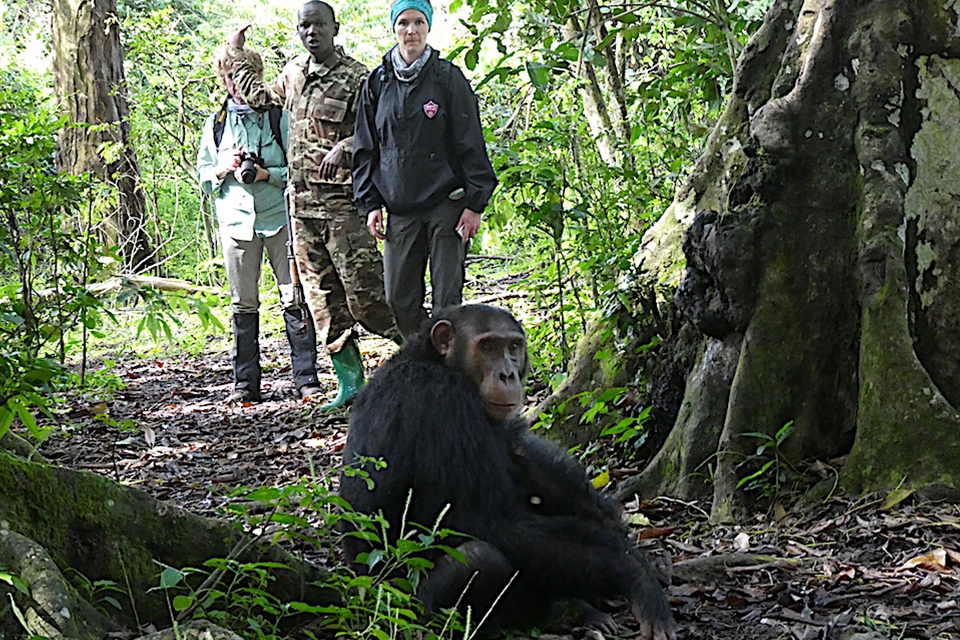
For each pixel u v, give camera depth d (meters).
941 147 5.77
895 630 3.78
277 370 12.03
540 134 10.34
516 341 4.49
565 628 4.12
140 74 20.55
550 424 6.86
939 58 5.84
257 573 3.91
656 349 6.70
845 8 5.85
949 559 4.39
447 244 7.82
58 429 8.23
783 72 6.17
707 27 9.04
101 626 3.47
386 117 7.76
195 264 21.39
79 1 17.58
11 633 3.22
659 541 5.16
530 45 8.91
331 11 9.08
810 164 5.77
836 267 5.67
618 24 11.17
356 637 3.35
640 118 10.99
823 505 5.21
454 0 8.32
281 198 9.97
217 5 27.61
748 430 5.59
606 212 8.97
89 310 6.97
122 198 17.39
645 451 6.52
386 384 4.18
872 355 5.36
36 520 3.71
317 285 9.22
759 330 5.69
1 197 6.86
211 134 10.19
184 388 11.19
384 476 3.98
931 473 5.06
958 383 5.62
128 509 3.90
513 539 3.88
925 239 5.71
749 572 4.53
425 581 3.85
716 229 5.81
